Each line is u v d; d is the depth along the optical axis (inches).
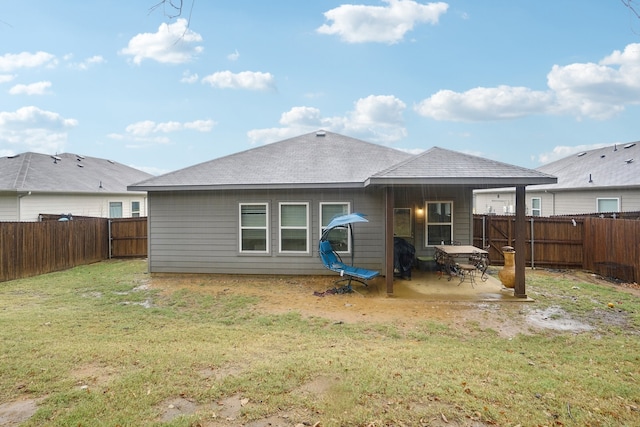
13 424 111.2
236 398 128.7
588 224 428.1
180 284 370.6
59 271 444.8
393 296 313.6
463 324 241.9
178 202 423.5
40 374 146.3
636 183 620.1
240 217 416.2
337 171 418.0
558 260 446.0
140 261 529.0
